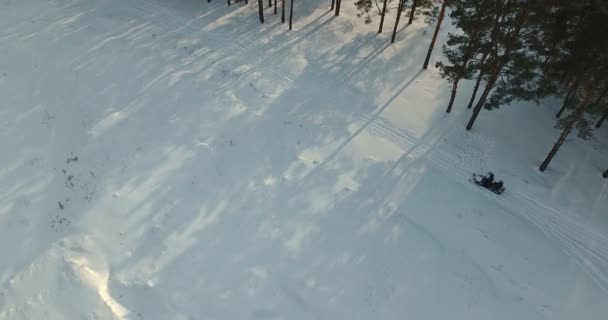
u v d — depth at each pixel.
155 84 21.25
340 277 14.34
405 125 21.73
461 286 14.73
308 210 16.38
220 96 21.23
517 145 21.75
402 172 18.89
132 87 20.83
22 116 18.61
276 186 17.11
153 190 16.11
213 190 16.52
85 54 22.48
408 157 19.83
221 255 14.38
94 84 20.58
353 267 14.70
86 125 18.39
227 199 16.27
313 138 19.88
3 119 18.36
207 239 14.78
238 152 18.33
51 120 18.58
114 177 16.41
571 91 21.64
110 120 18.72
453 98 22.06
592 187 20.11
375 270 14.73
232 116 20.16
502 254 16.03
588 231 17.73
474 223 17.08
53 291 12.76
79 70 21.28
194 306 12.89
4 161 16.70
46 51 22.36
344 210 16.64
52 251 13.70
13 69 20.97
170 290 13.15
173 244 14.43
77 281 12.88
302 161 18.45
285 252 14.80
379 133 20.97
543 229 17.47
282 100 21.95
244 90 22.12
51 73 20.95
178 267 13.80
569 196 19.31
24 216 14.84
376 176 18.45
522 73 19.03
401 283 14.48
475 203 18.00
